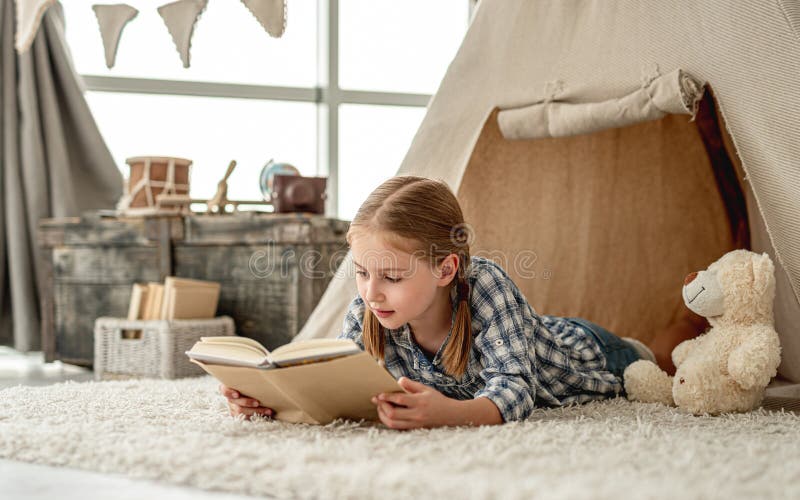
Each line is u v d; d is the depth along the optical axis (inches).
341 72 142.4
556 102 68.4
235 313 101.5
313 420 45.9
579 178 84.9
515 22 71.1
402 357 53.6
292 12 139.6
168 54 135.3
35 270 121.4
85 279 108.5
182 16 60.6
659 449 37.6
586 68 66.7
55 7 123.0
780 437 43.1
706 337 56.6
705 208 83.3
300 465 34.5
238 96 135.3
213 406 53.9
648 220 85.2
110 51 65.1
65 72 123.3
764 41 57.1
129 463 36.9
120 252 106.6
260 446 39.0
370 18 143.9
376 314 47.1
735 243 82.4
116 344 96.0
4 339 122.5
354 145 142.3
